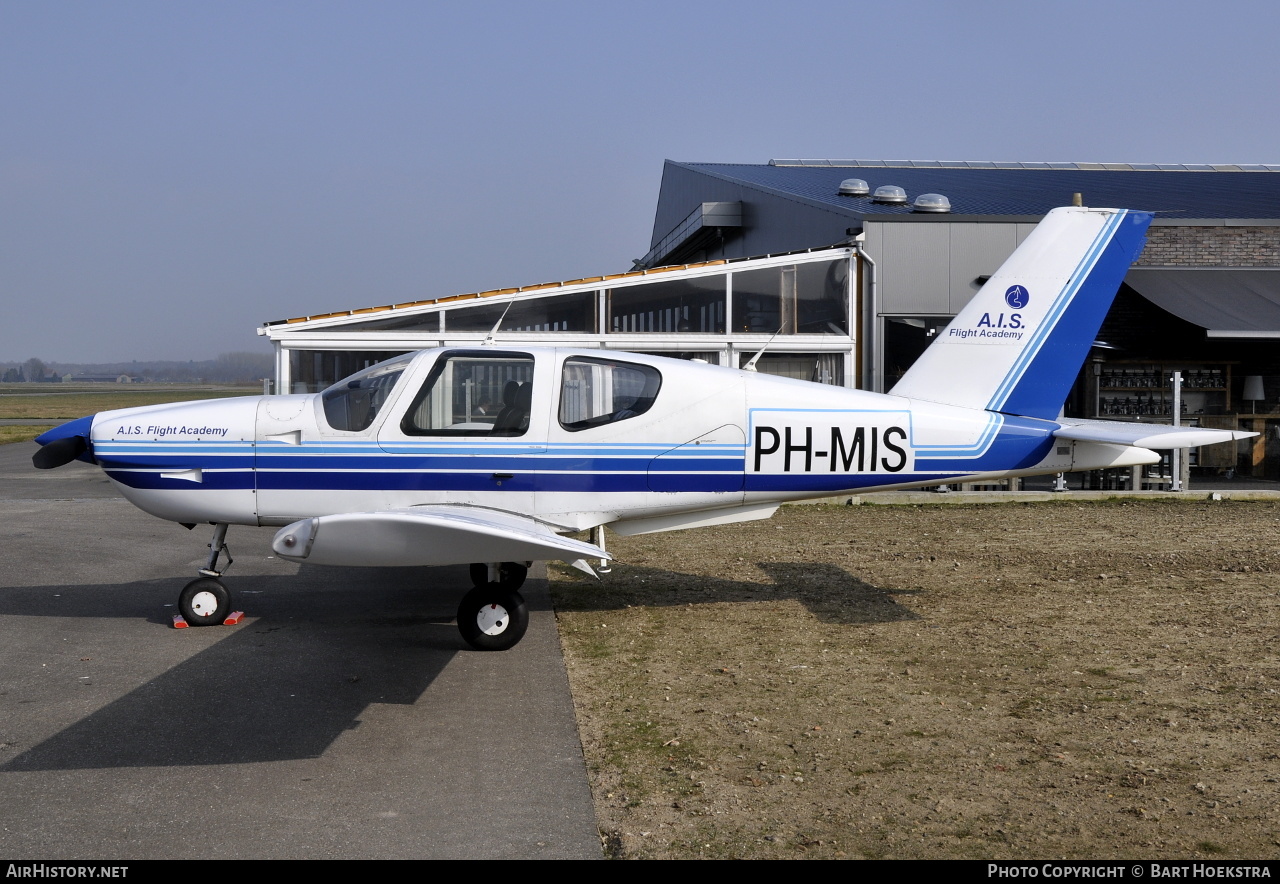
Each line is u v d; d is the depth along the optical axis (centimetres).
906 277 1413
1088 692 531
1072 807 388
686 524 708
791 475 695
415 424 664
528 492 671
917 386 732
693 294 1359
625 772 426
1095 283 735
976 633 659
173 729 478
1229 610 711
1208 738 461
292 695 532
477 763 436
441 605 754
